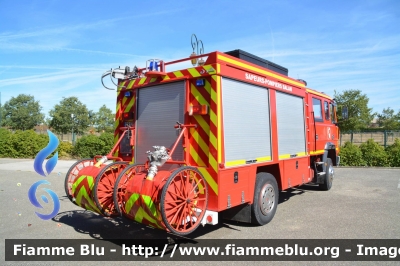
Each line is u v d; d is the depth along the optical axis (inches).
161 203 156.2
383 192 346.3
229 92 195.2
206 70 187.9
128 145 234.1
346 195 332.2
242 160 203.5
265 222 229.8
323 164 343.0
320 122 342.3
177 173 163.6
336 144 386.3
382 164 587.8
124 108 240.8
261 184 223.8
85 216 261.6
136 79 228.4
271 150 237.9
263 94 233.0
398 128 1560.0
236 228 224.8
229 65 194.2
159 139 212.5
